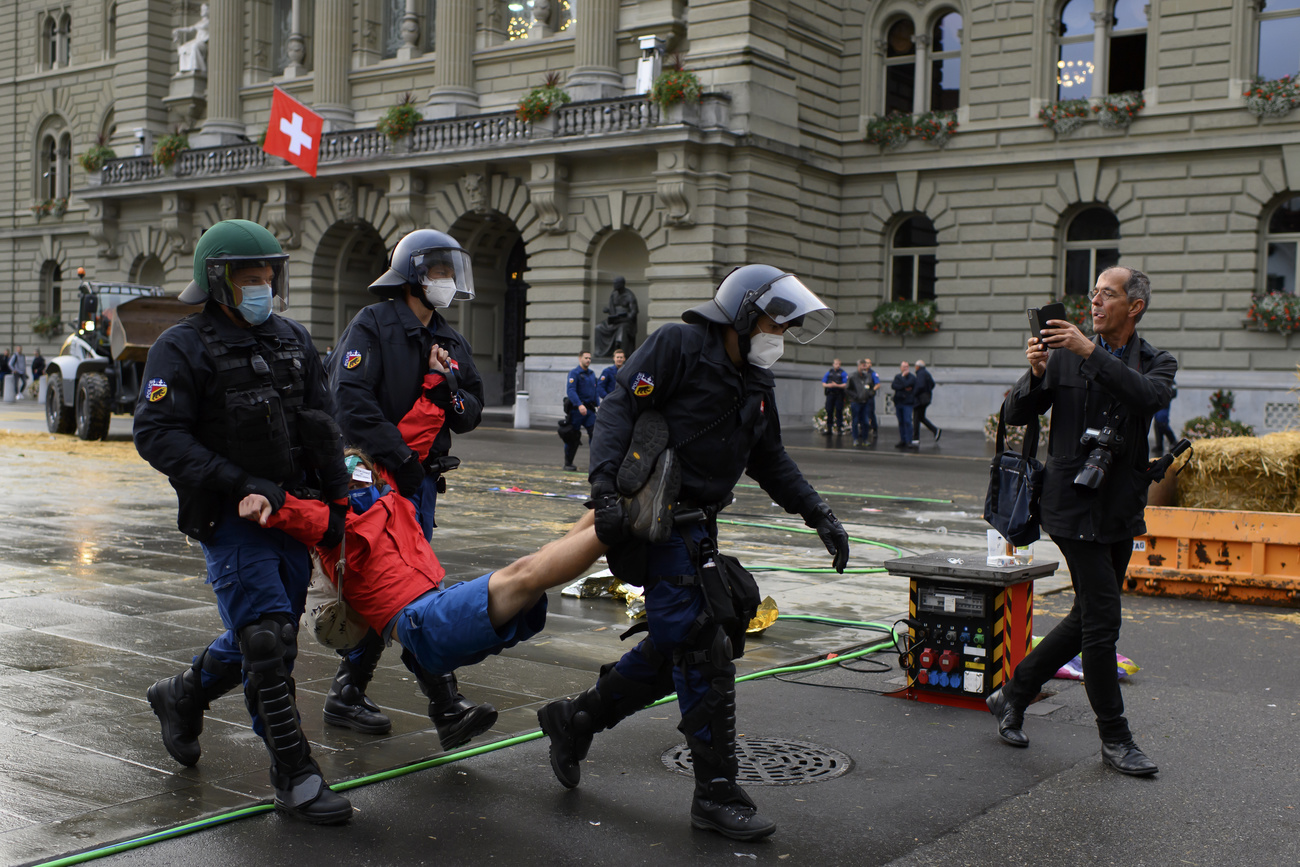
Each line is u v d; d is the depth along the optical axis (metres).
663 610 3.99
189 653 6.02
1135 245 27.91
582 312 30.38
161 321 20.23
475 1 34.47
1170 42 27.25
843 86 31.61
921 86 30.67
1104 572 4.73
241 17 39.09
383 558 4.38
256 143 35.72
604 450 3.92
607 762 4.69
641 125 28.41
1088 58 28.75
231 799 4.09
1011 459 5.00
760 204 28.58
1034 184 29.11
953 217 30.14
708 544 4.02
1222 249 26.84
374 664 4.98
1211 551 8.48
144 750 4.57
